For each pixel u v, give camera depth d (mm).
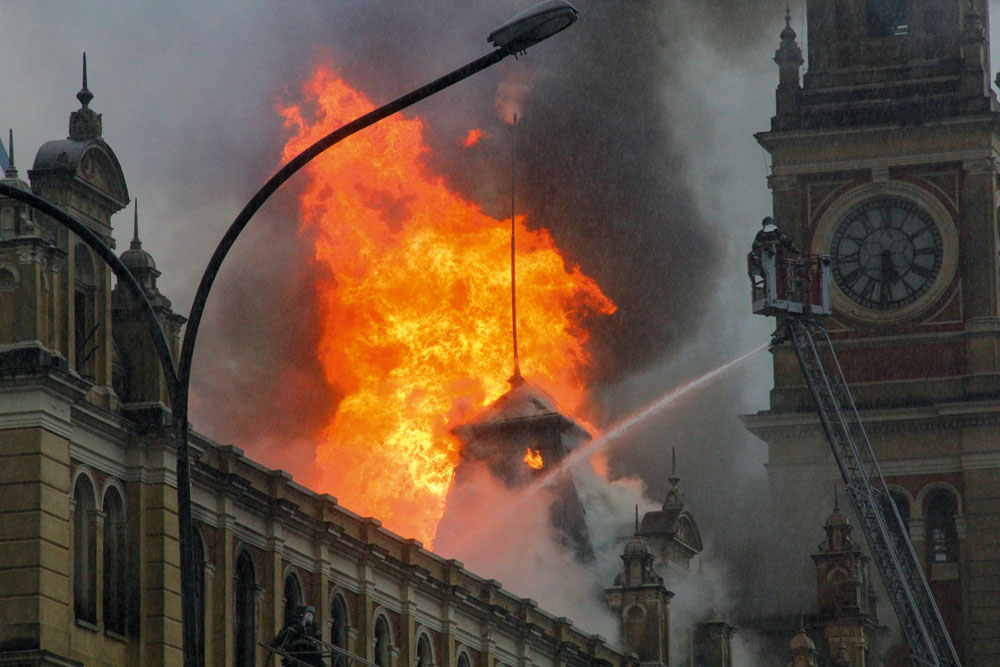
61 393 68750
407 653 91688
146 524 73062
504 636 102000
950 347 163625
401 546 92438
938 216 165250
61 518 68375
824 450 163125
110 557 72062
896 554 149500
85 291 72750
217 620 76375
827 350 165500
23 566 67000
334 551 86250
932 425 161375
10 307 68375
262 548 80750
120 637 71625
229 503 77500
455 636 96500
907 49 168375
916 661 147000
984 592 158875
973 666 158000
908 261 165625
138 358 74188
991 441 160500
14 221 68812
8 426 67812
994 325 162875
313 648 76062
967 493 160250
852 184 167000
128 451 73188
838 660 146375
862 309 165500
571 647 108875
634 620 120000
